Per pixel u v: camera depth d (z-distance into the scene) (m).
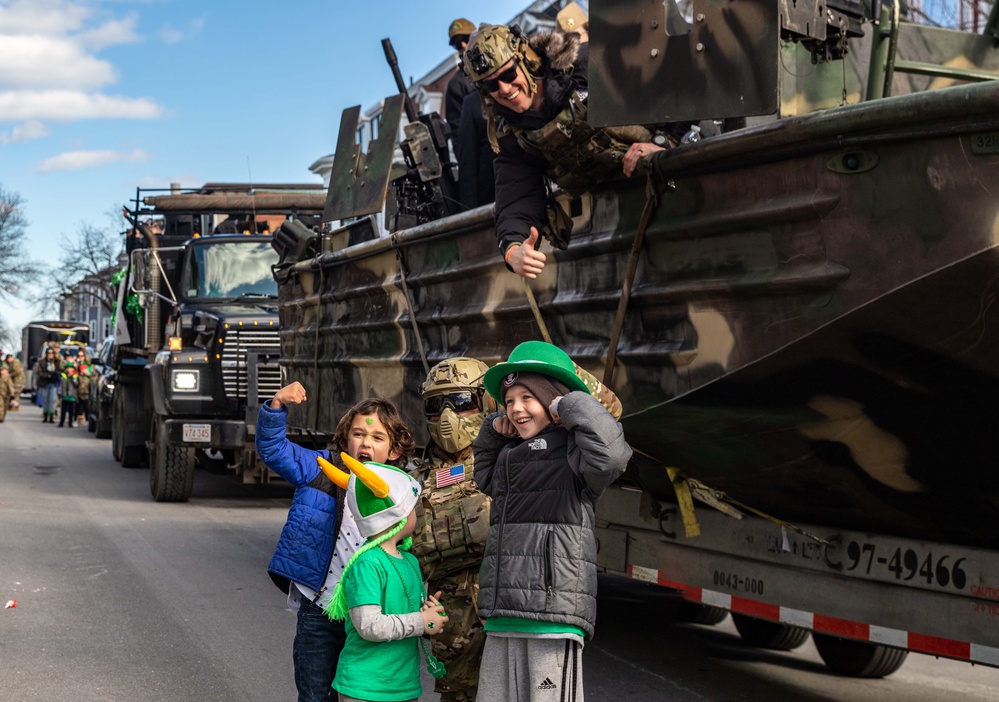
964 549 3.87
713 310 3.86
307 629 3.55
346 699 3.16
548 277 4.85
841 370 3.53
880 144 3.25
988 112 2.95
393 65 7.96
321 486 3.62
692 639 6.37
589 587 3.03
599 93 4.02
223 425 11.70
